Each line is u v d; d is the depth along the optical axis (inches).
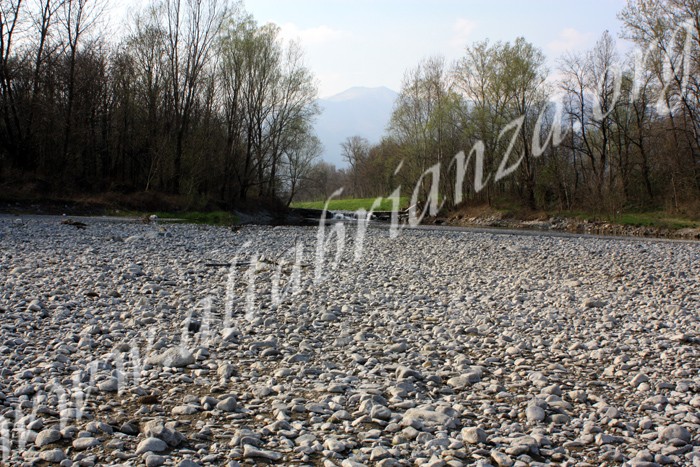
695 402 222.7
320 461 172.9
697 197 1389.0
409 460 174.2
